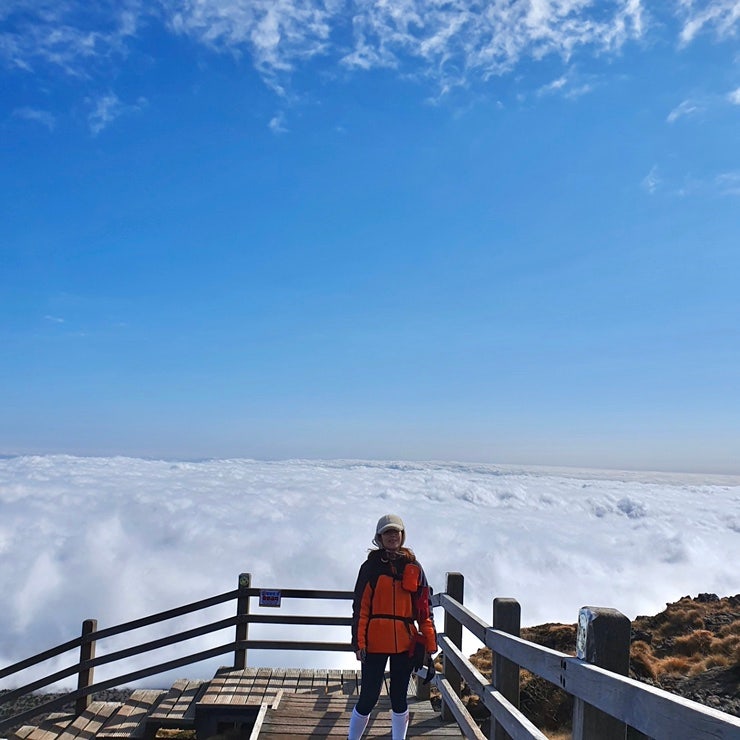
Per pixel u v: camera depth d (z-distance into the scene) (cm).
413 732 563
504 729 429
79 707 843
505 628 458
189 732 833
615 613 276
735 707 822
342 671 854
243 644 849
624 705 231
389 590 465
